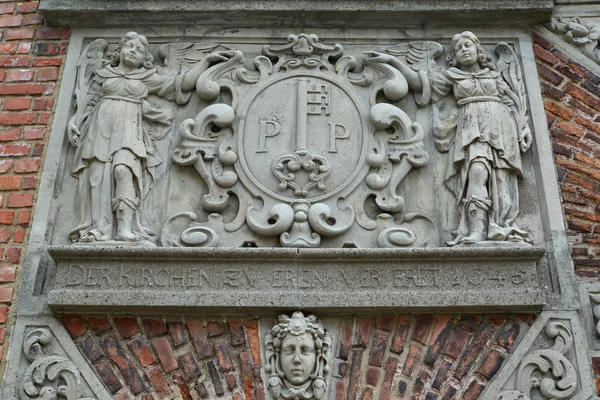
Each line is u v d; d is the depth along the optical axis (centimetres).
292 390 403
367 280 430
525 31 526
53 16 519
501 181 458
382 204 457
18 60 512
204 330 425
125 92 485
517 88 495
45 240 448
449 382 412
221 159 468
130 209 449
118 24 525
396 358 419
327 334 423
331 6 515
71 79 502
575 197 466
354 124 482
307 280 430
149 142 477
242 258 432
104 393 406
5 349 417
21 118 489
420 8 515
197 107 496
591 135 490
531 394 407
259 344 421
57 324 423
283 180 459
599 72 515
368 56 507
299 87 492
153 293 422
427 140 484
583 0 538
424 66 508
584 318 426
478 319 428
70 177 469
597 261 444
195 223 454
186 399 409
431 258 432
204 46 518
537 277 430
